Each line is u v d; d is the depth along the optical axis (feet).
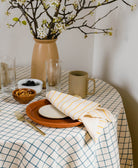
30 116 3.69
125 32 5.14
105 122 3.67
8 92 4.56
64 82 5.28
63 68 6.79
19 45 6.24
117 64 5.59
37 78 4.91
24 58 6.39
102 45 6.23
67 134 3.42
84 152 3.54
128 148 4.47
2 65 4.43
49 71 4.54
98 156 3.80
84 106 3.84
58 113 3.89
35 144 3.26
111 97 4.61
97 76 6.72
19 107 4.14
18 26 6.05
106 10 5.84
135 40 4.83
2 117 3.82
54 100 3.98
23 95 4.20
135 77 4.95
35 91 4.32
